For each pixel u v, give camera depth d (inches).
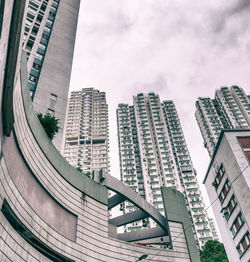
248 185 1080.2
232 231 1229.7
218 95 4330.7
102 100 4722.0
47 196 687.7
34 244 595.2
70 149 3890.3
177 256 968.3
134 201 1035.3
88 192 878.4
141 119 4296.3
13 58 400.8
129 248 880.3
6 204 488.4
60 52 1659.7
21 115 589.3
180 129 4239.7
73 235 735.7
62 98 1443.2
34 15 1737.2
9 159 515.2
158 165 3659.0
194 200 3255.4
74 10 2052.2
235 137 1258.6
